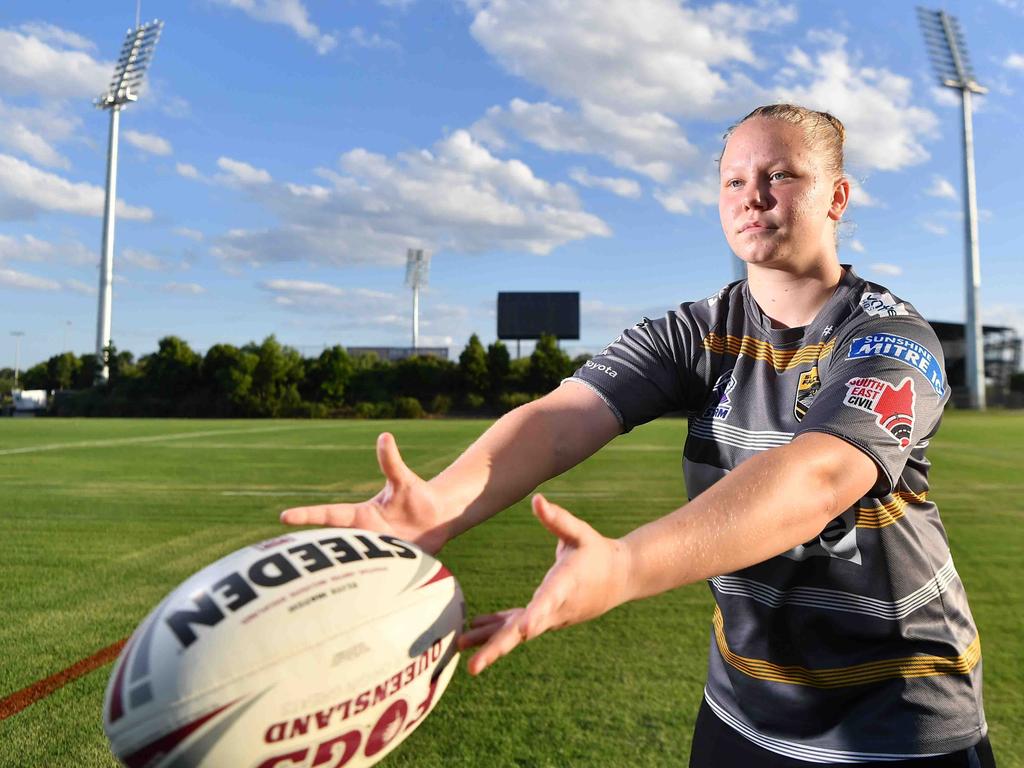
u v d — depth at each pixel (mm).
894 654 1280
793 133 1261
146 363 37875
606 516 7117
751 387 1366
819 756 1312
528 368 41031
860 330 1193
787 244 1261
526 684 2990
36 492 8203
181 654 871
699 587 4320
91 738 2574
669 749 2494
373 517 1114
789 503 881
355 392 40125
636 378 1428
